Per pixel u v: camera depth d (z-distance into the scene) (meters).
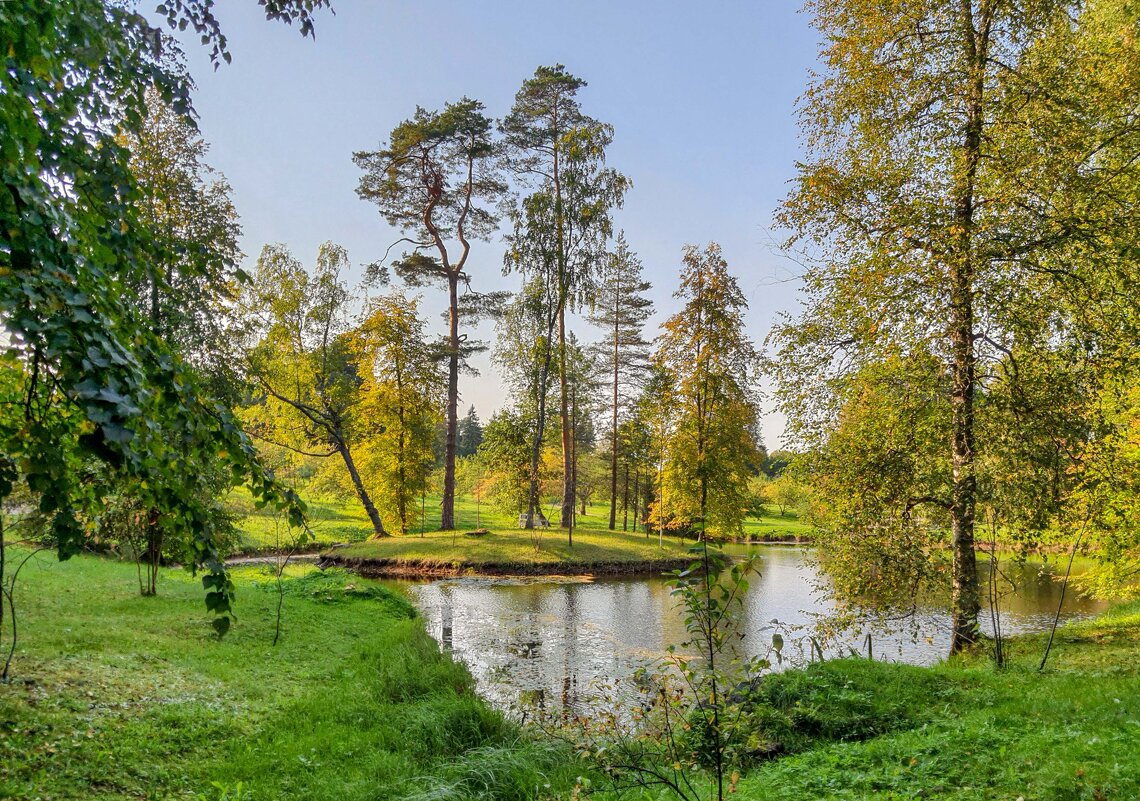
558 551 30.58
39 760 5.42
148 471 2.68
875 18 11.55
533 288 33.31
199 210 18.27
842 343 11.94
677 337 30.92
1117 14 12.23
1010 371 10.62
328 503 43.31
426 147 33.41
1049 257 10.22
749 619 18.50
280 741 6.91
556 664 13.69
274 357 32.31
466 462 55.16
